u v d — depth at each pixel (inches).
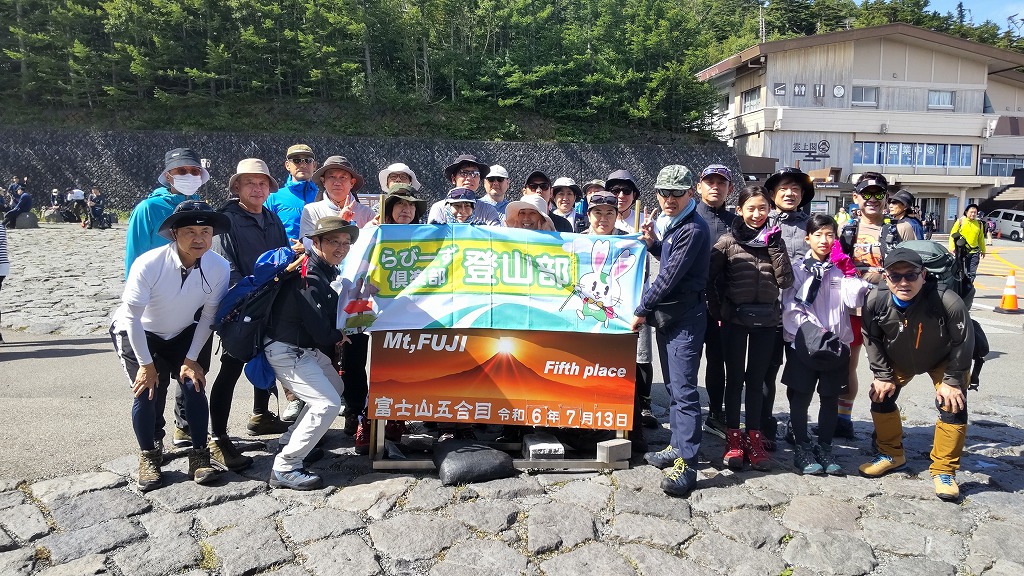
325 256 141.6
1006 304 422.6
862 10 2063.2
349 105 1212.5
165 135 1095.6
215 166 1095.6
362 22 1229.7
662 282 142.9
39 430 169.5
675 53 1254.3
